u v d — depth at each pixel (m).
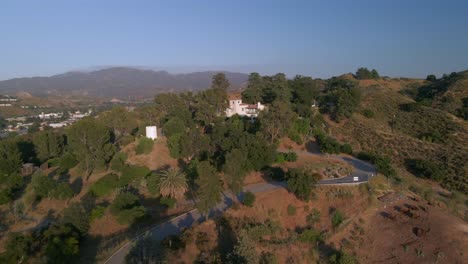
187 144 64.69
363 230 42.25
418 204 47.38
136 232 42.88
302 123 81.00
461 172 67.75
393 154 79.75
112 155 70.38
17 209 50.47
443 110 109.06
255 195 49.59
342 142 85.69
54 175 67.25
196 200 52.31
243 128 78.31
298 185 47.66
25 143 86.00
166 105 91.94
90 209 49.84
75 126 64.94
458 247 37.69
